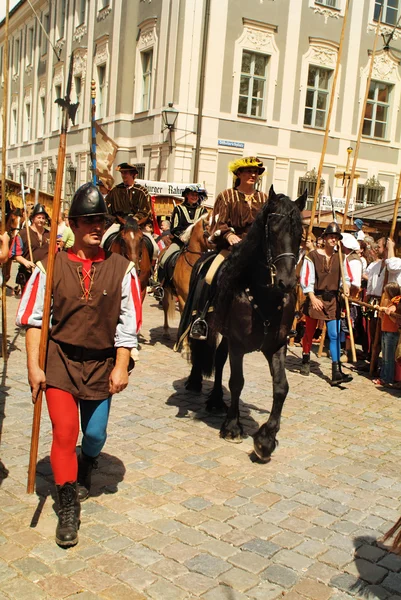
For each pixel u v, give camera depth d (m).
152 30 19.12
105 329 3.51
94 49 22.36
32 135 29.61
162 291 9.70
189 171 18.55
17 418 5.42
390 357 7.45
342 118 20.98
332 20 20.11
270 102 19.55
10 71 32.50
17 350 8.02
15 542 3.42
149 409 5.96
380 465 4.92
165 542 3.54
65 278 3.45
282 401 4.76
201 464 4.68
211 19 18.06
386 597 3.15
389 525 3.92
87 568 3.23
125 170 8.54
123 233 7.95
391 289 7.28
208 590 3.11
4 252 5.00
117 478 4.35
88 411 3.70
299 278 7.59
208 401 5.97
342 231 8.72
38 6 27.44
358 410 6.44
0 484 4.11
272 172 20.00
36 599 2.95
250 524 3.81
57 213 3.43
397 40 21.33
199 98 18.20
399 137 22.31
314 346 9.88
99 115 22.55
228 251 5.48
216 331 5.29
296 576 3.29
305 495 4.28
